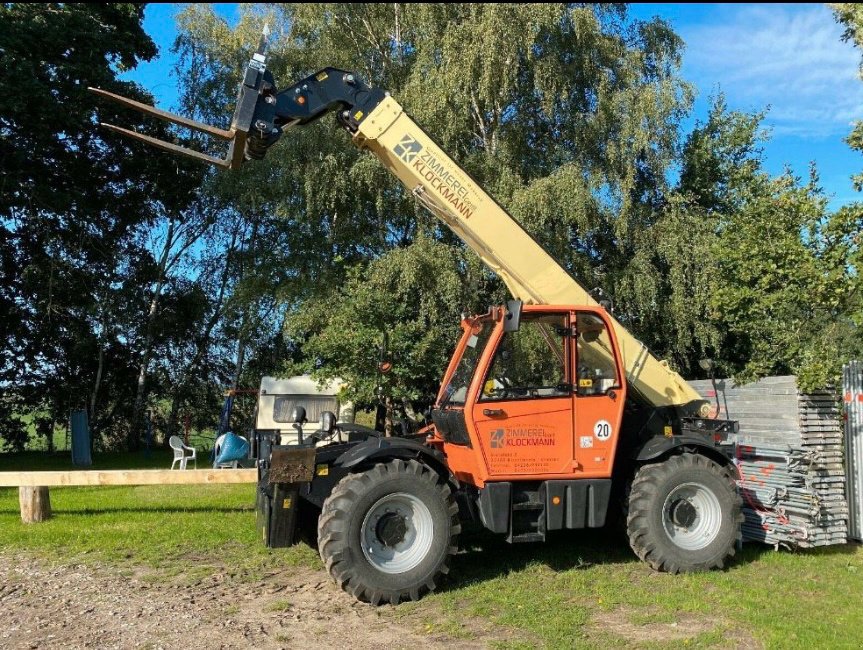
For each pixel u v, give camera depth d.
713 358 14.37
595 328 6.27
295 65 17.33
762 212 8.76
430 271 13.53
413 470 5.66
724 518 6.33
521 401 5.92
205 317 24.67
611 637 4.69
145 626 4.91
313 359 12.85
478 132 15.84
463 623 5.01
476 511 6.07
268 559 6.79
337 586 5.92
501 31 13.94
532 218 13.41
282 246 17.50
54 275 19.45
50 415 24.69
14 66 15.18
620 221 14.04
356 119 6.50
